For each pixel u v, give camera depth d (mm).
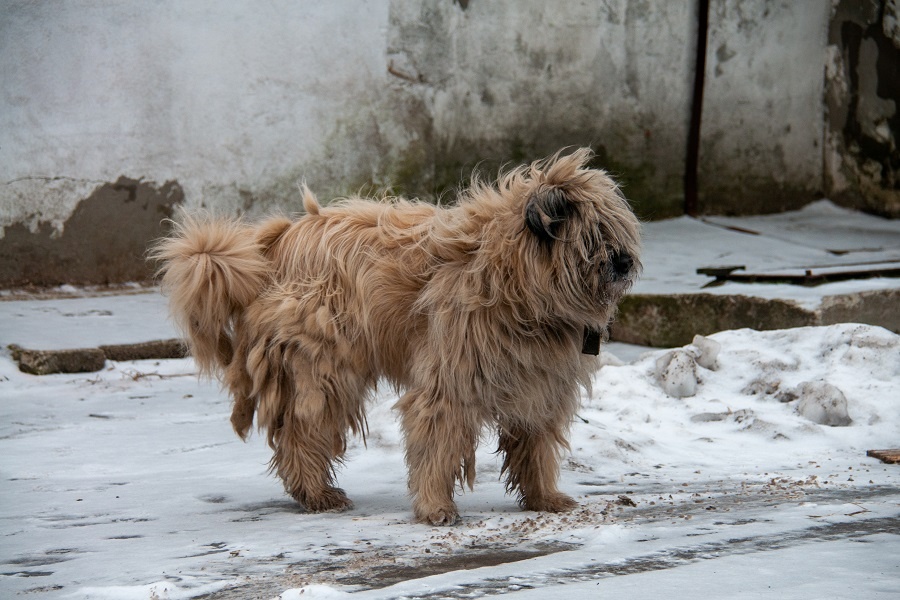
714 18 16531
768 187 17391
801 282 10953
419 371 4930
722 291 10656
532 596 3533
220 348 5535
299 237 5398
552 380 4930
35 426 7230
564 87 15664
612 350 10672
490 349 4766
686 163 16734
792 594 3504
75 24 12062
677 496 5336
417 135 14570
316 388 5156
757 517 4797
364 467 6141
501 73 15156
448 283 4879
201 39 12852
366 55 14023
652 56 16234
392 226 5270
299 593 3574
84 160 12250
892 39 16625
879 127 17000
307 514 5098
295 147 13641
